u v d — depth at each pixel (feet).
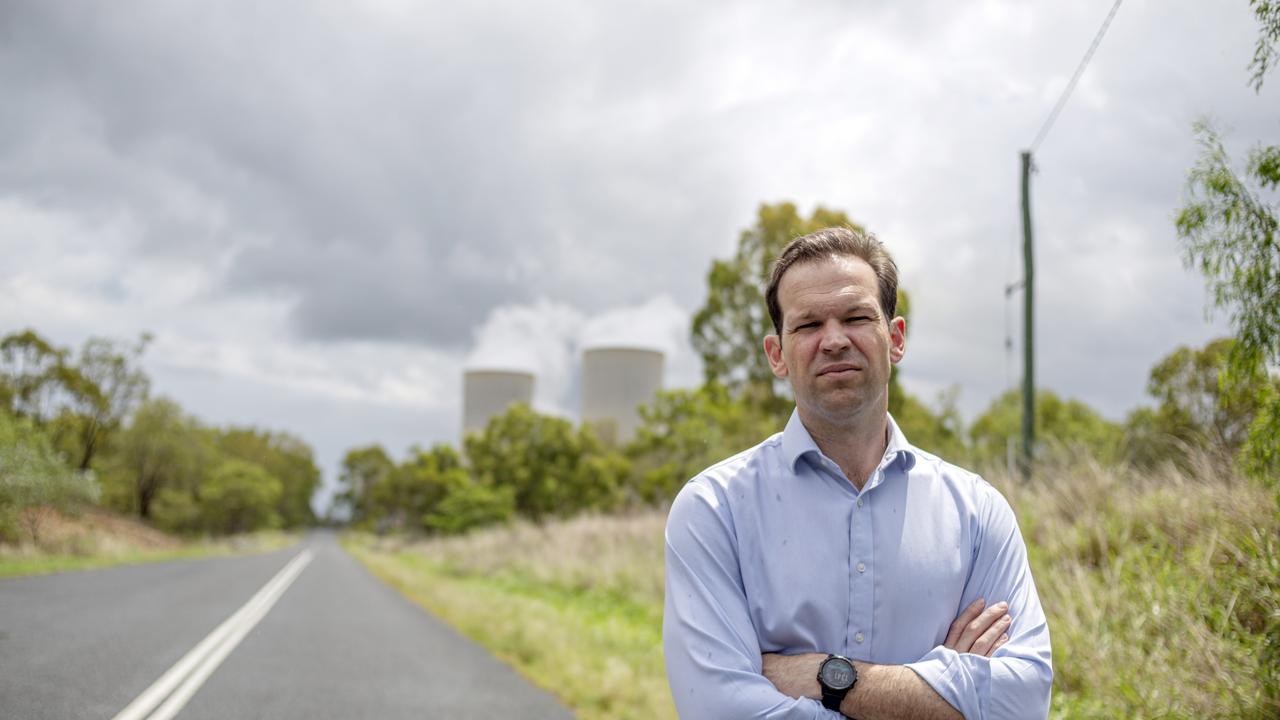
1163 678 12.75
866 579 6.00
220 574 66.44
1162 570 15.53
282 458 467.52
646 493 120.98
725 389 81.92
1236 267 10.25
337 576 75.82
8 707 16.05
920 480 6.35
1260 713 10.82
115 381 108.58
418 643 29.89
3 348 87.15
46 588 41.09
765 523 6.26
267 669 22.66
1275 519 12.50
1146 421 21.42
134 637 26.48
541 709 19.38
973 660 5.76
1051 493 23.57
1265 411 10.34
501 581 64.39
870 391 6.15
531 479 177.17
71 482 68.95
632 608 40.83
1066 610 16.92
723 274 81.25
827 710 5.71
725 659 5.95
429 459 245.45
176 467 196.13
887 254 6.70
